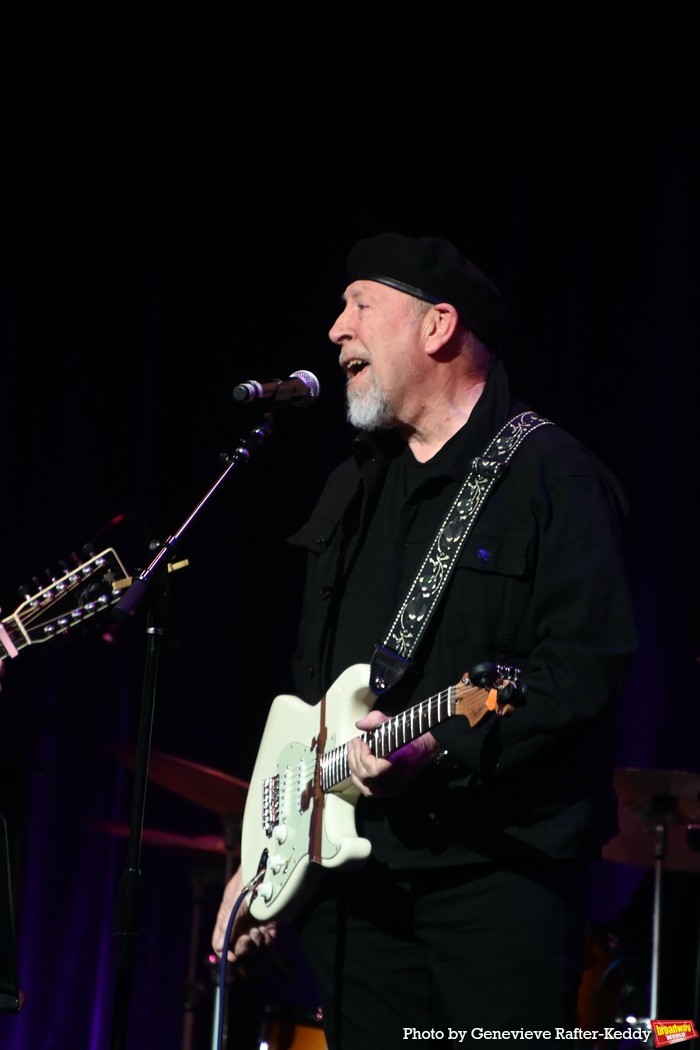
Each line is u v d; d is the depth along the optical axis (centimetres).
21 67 2211
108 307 2175
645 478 1794
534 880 858
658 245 1817
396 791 864
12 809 1588
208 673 2016
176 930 1995
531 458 913
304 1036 1572
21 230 2173
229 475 1034
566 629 848
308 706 1023
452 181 1952
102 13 2209
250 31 2148
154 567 986
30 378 2175
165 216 2142
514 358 1858
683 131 1820
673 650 1756
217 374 2092
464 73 1978
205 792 1638
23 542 2131
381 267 1020
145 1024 1959
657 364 1802
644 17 1864
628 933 1638
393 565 978
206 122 2155
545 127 1908
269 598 2016
